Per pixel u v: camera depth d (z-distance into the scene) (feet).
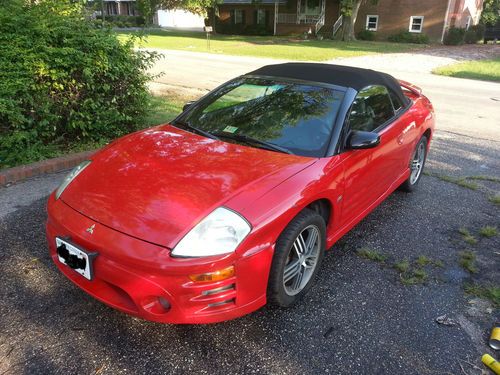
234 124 10.64
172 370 7.37
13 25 15.57
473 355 7.98
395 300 9.47
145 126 20.26
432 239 12.25
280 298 8.47
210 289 7.16
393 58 66.44
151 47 73.92
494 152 20.88
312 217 8.66
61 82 16.57
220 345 7.95
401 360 7.79
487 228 12.78
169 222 7.34
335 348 8.00
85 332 8.10
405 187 15.23
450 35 97.40
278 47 80.69
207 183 8.17
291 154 9.49
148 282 7.03
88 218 7.75
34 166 15.25
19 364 7.33
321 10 113.39
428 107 15.96
